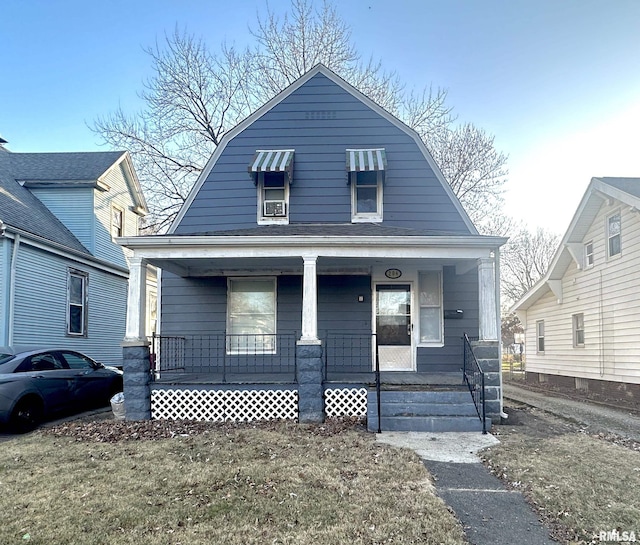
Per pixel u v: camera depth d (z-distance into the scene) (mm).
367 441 6559
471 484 4867
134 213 17844
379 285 10773
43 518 3939
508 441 6641
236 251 8453
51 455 5918
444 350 10531
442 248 8547
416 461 5582
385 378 9188
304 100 11328
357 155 10789
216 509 4113
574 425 7945
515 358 33938
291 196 10953
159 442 6527
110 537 3590
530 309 18594
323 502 4273
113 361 15375
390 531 3707
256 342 10711
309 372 8055
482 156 24578
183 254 8484
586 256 13953
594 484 4781
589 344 13648
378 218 10820
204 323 10734
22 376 7770
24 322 10922
